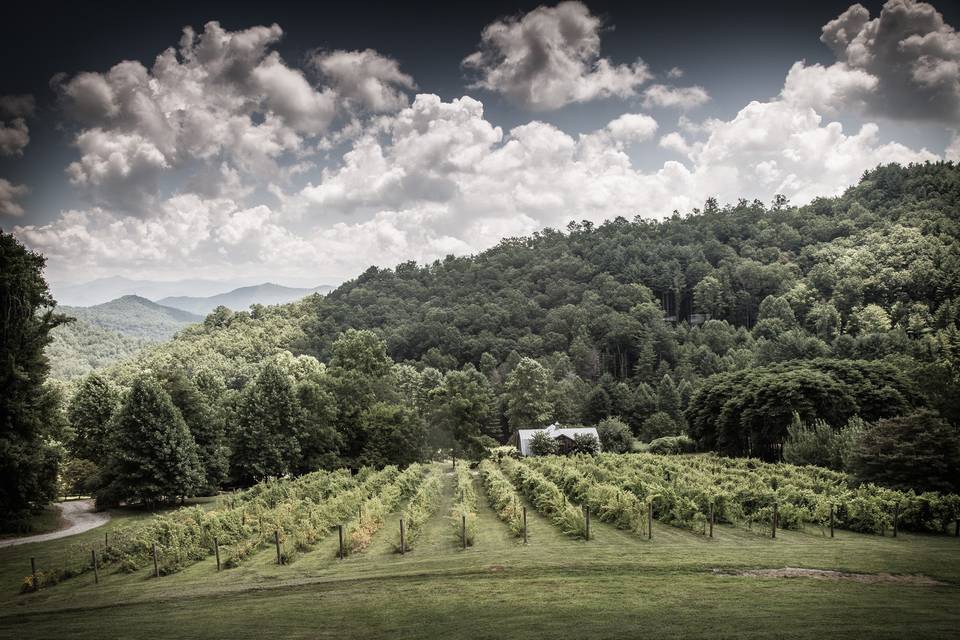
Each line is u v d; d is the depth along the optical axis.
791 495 33.50
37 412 42.56
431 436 93.88
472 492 46.12
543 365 141.38
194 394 56.72
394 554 28.33
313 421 67.62
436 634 16.61
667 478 45.69
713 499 32.16
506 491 41.97
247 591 22.86
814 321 153.88
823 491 35.38
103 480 50.41
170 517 33.34
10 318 43.00
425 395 119.31
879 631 14.88
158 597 22.86
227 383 148.75
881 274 162.38
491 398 121.00
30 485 40.94
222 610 20.52
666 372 131.88
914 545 25.97
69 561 29.22
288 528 32.72
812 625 15.46
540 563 23.48
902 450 36.09
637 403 113.50
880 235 193.00
